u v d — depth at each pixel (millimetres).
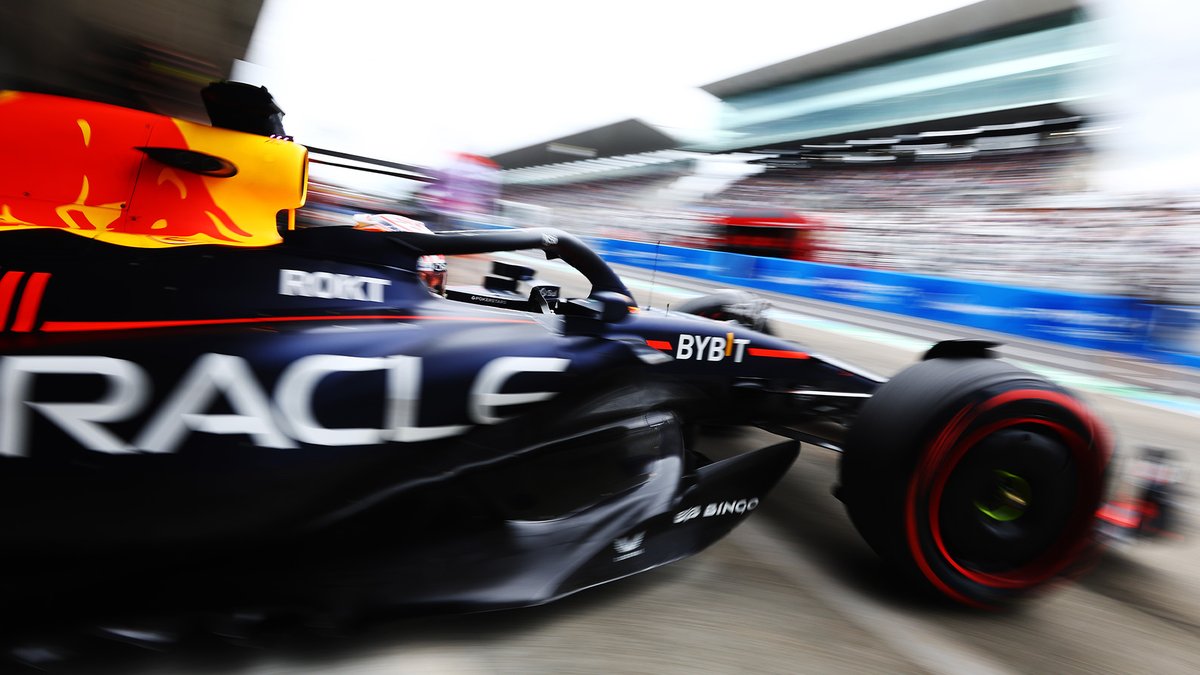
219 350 1386
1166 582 2393
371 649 1571
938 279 10531
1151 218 16141
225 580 1409
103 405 1255
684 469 2086
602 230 34594
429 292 1839
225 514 1355
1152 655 1927
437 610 1554
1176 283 14016
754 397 2652
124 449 1263
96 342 1293
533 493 1740
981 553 1955
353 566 1514
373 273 1716
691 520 2023
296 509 1432
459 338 1709
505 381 1710
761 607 1922
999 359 1980
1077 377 7496
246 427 1369
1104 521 2232
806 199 30844
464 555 1615
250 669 1463
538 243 2061
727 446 3295
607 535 1798
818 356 2838
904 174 28500
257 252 1583
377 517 1538
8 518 1187
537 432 1767
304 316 1553
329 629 1468
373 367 1534
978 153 26078
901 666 1721
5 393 1191
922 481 1808
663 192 42688
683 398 2475
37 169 1581
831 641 1792
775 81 36781
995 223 20172
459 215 9531
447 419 1613
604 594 1901
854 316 11328
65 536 1235
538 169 62438
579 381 1851
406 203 4312
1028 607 2090
